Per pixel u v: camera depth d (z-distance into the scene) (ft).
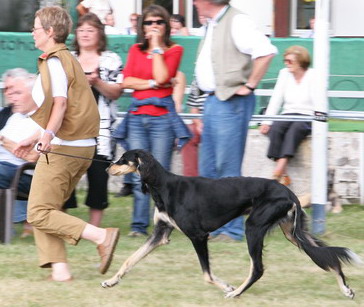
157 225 31.60
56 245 31.45
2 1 61.77
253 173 47.60
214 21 37.01
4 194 37.19
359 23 68.80
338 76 46.34
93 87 37.78
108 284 30.68
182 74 43.50
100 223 39.40
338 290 30.94
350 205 47.50
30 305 28.48
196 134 43.88
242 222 38.96
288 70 44.42
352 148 47.19
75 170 31.22
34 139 31.73
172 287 30.96
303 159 45.39
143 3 69.51
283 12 68.69
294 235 30.17
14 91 34.81
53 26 30.30
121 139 38.73
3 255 35.27
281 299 29.71
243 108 37.37
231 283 31.73
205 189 30.94
